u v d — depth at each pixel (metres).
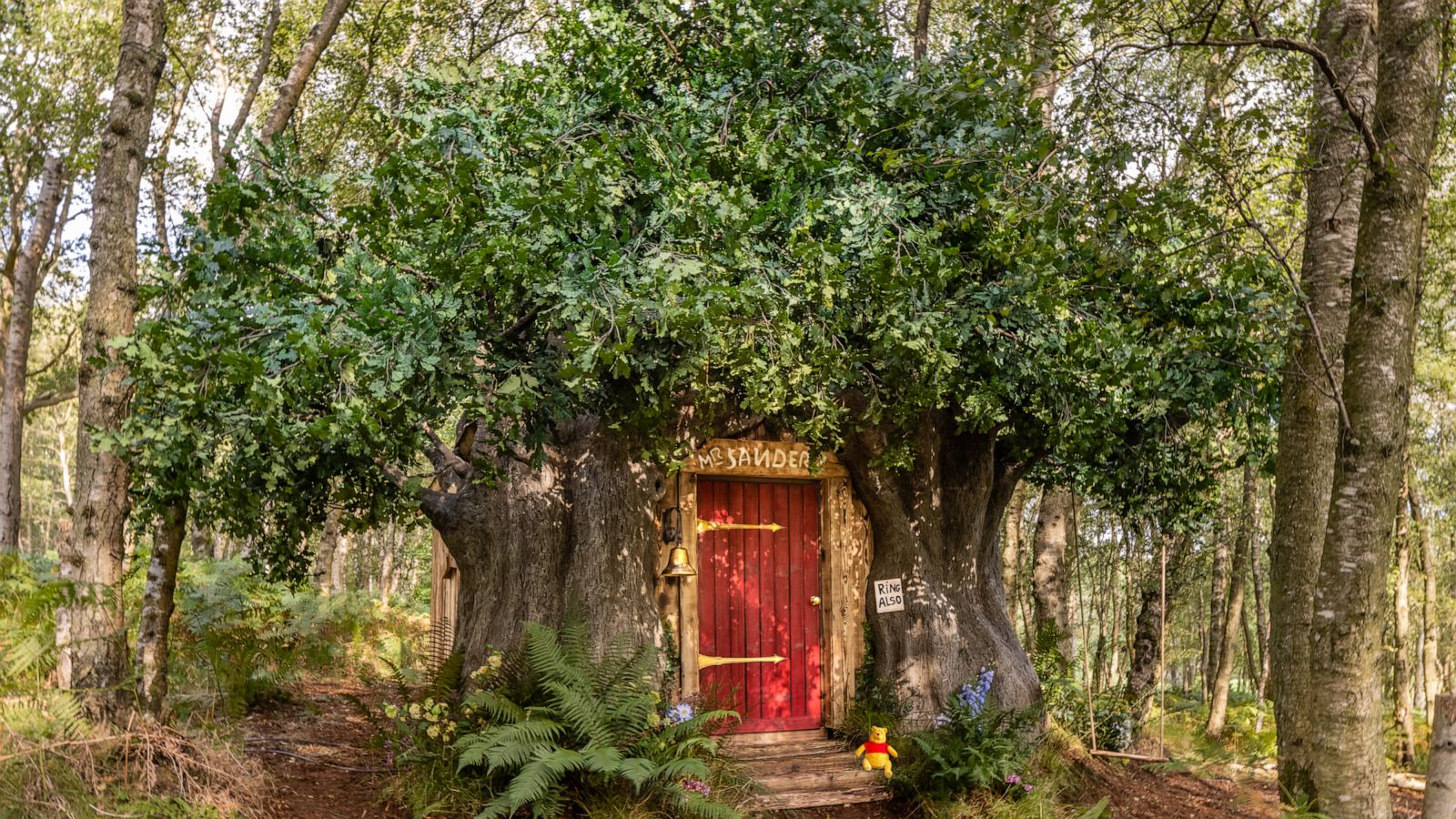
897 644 9.09
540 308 6.05
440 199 5.91
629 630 7.82
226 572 9.88
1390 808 6.18
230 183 5.87
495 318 6.32
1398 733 14.27
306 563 7.73
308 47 8.30
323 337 5.18
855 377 7.12
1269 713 15.94
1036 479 10.68
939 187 7.49
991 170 7.33
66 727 5.36
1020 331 7.29
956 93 6.77
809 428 7.05
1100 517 16.53
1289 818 6.09
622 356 5.23
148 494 6.54
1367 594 6.08
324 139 14.73
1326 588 6.21
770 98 7.57
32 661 5.49
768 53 7.57
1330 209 7.12
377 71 14.12
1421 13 6.08
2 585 6.14
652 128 6.89
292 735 8.17
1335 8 7.10
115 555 6.22
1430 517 24.03
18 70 14.16
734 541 9.14
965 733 8.41
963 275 7.21
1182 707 16.50
